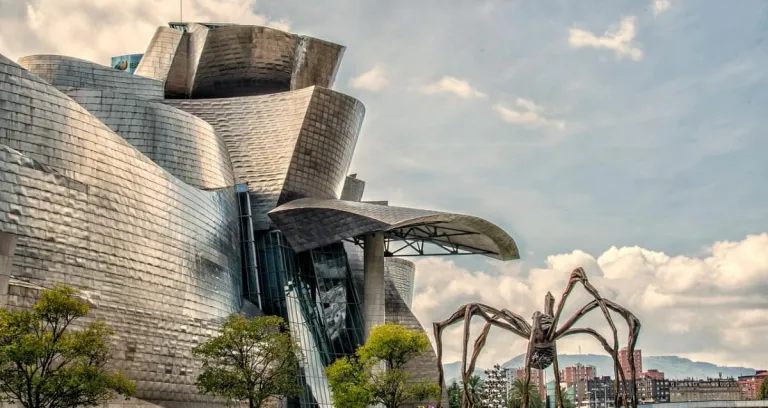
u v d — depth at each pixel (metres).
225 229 78.31
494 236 81.19
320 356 83.75
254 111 91.38
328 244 83.31
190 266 68.62
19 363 43.25
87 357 48.84
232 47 96.69
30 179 54.56
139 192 63.56
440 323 35.25
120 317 59.59
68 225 56.59
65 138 58.22
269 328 63.44
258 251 86.75
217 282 73.12
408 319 91.81
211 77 98.19
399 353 66.38
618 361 30.73
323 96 89.81
